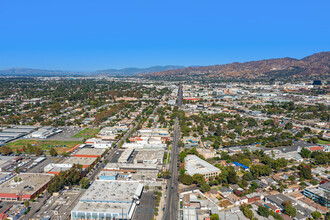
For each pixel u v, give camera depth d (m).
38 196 178.38
